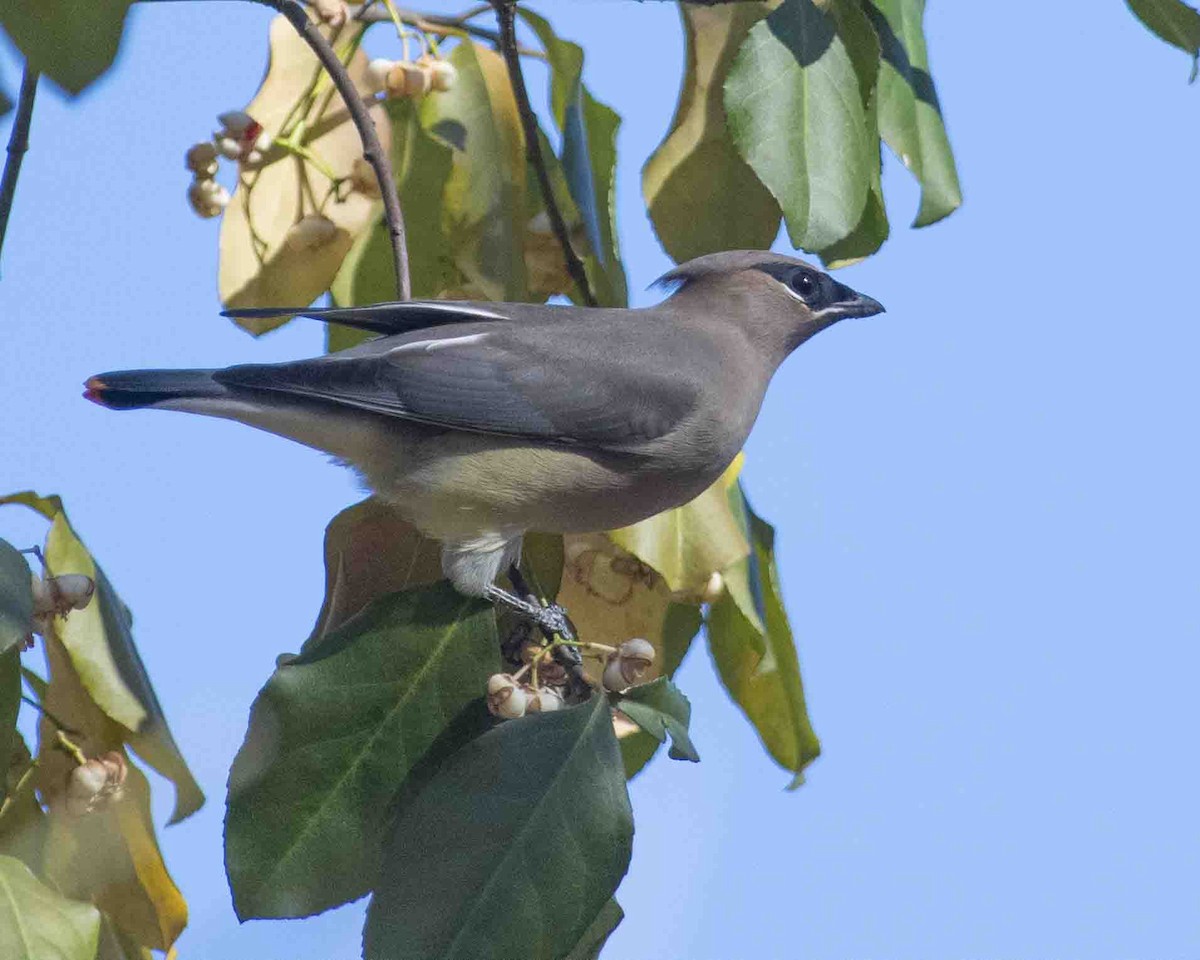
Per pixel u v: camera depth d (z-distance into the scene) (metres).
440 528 9.59
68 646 7.74
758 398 10.68
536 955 7.22
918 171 9.33
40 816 7.73
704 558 9.51
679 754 7.61
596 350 9.82
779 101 8.48
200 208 9.79
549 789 7.50
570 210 10.36
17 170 8.08
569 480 9.59
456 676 7.88
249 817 7.50
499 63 10.20
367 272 10.08
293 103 9.92
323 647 7.79
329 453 9.59
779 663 9.73
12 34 5.38
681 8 9.94
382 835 7.63
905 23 9.48
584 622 9.80
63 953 6.84
